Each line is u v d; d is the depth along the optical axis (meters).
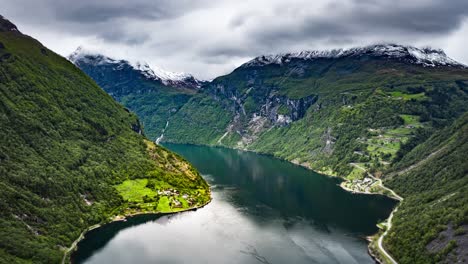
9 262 195.88
